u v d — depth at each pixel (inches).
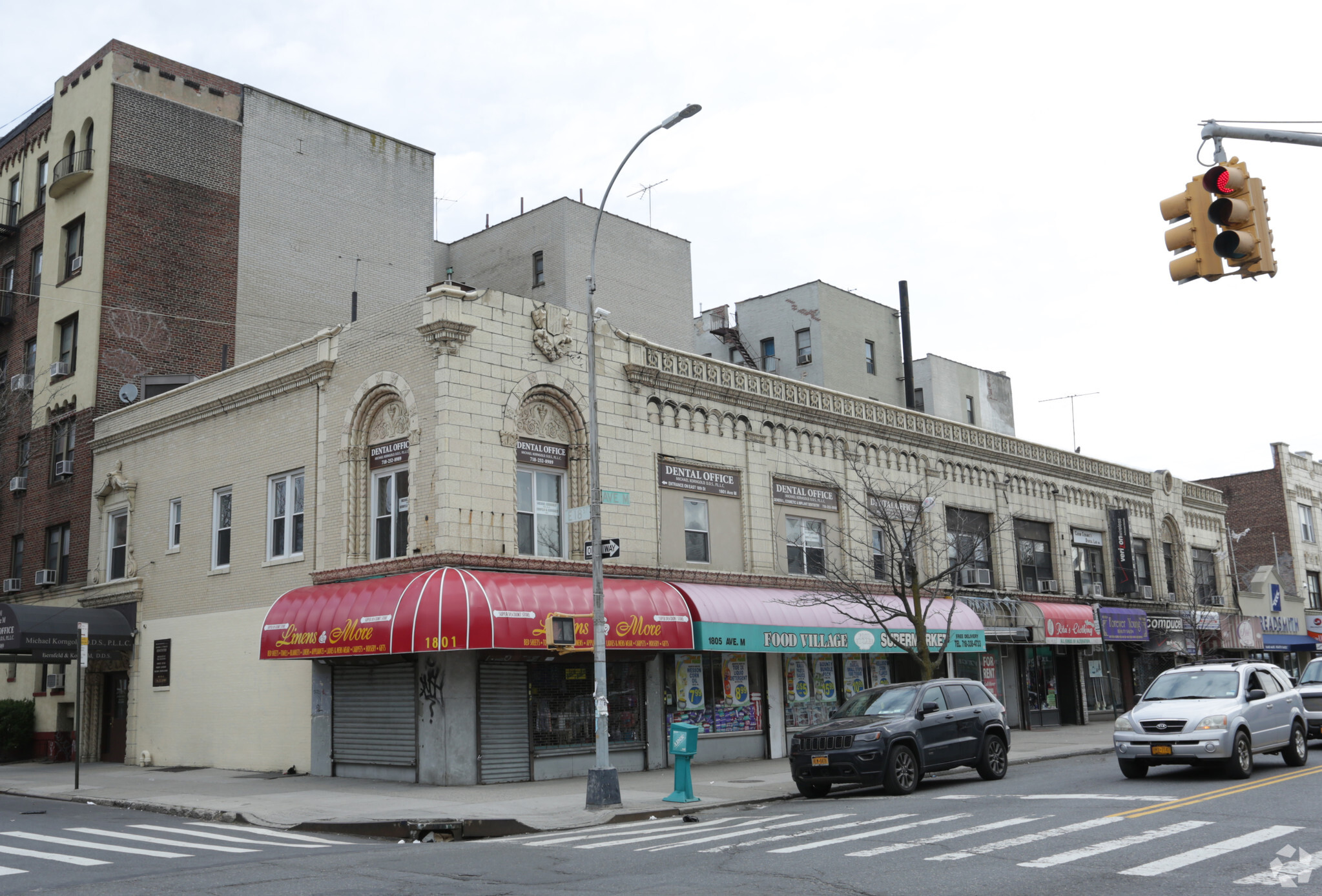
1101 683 1556.3
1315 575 2292.1
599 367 953.5
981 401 2006.6
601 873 437.1
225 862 486.3
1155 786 663.8
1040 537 1475.1
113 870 467.8
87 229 1289.4
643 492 970.1
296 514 964.0
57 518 1274.6
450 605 761.6
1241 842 453.7
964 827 521.0
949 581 1282.0
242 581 1002.7
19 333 1419.8
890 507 1194.0
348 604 816.3
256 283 1374.3
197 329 1315.2
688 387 1029.8
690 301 1689.2
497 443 858.8
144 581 1128.8
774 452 1110.4
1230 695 734.5
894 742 697.0
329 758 888.9
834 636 1043.9
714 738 990.4
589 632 823.7
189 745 1038.4
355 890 404.2
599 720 677.3
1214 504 1915.6
